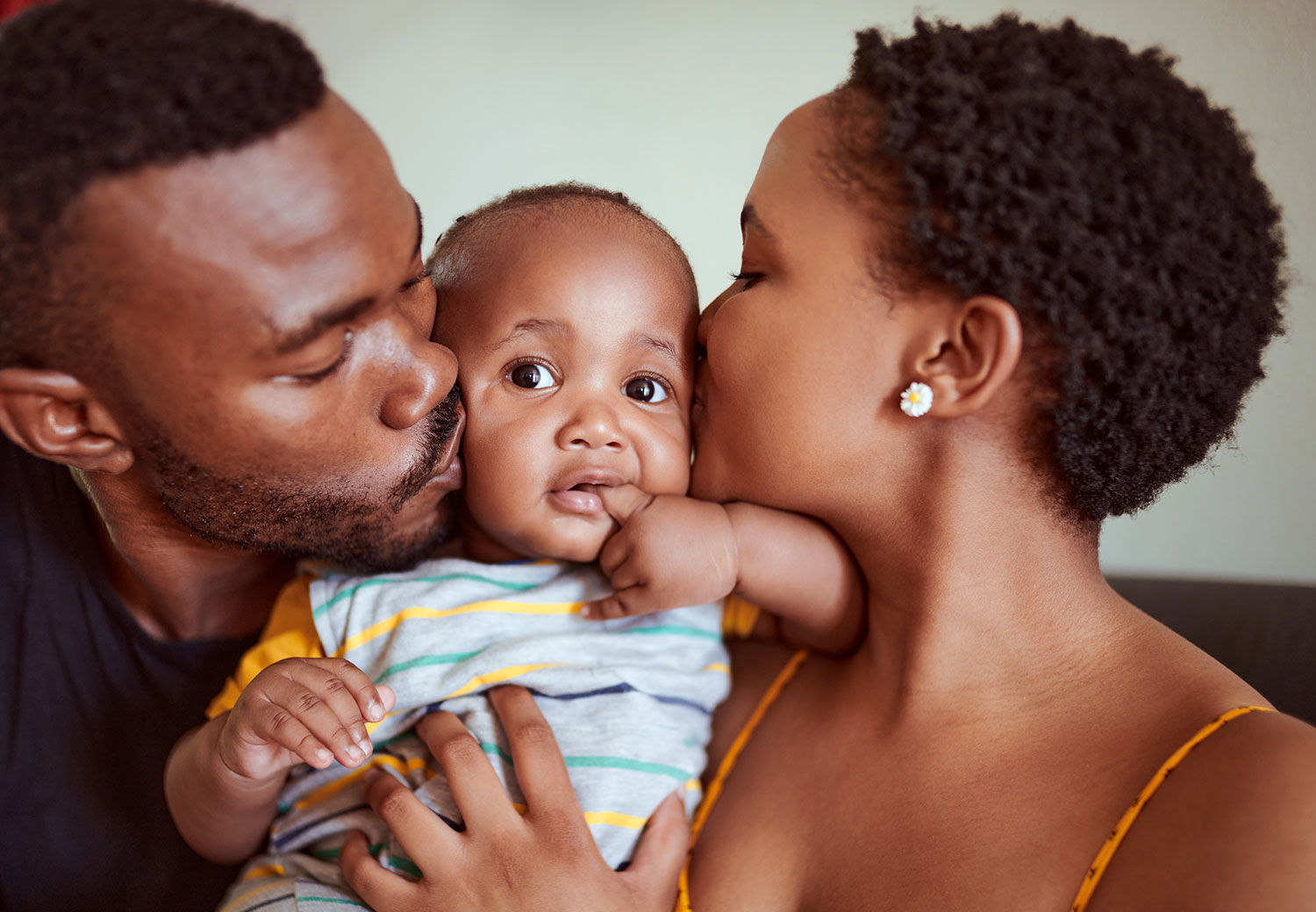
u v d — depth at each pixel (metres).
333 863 0.87
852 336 0.76
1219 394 0.73
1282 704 0.91
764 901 0.81
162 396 0.70
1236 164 0.71
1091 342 0.69
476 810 0.79
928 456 0.77
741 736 0.95
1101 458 0.73
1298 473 1.46
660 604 0.87
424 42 2.51
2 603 1.02
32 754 1.01
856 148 0.75
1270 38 1.40
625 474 0.89
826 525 0.90
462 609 0.92
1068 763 0.72
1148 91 0.69
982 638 0.78
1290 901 0.58
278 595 1.03
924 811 0.76
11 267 0.64
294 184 0.64
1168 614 1.08
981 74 0.71
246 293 0.65
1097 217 0.67
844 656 0.93
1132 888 0.64
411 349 0.76
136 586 0.99
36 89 0.61
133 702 1.01
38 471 1.03
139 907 0.99
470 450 0.89
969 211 0.69
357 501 0.80
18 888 1.00
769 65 2.22
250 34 0.65
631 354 0.90
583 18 2.38
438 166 2.50
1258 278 0.72
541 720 0.84
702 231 2.24
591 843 0.79
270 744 0.80
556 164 2.41
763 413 0.80
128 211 0.62
